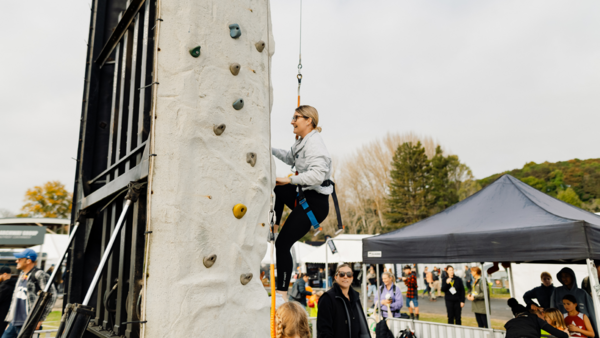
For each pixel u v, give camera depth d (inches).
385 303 303.1
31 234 489.7
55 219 605.3
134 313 57.1
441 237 198.5
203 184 55.8
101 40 102.5
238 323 55.8
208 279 52.8
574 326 198.8
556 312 186.5
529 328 163.8
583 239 148.3
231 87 62.7
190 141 55.5
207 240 54.6
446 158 1660.9
